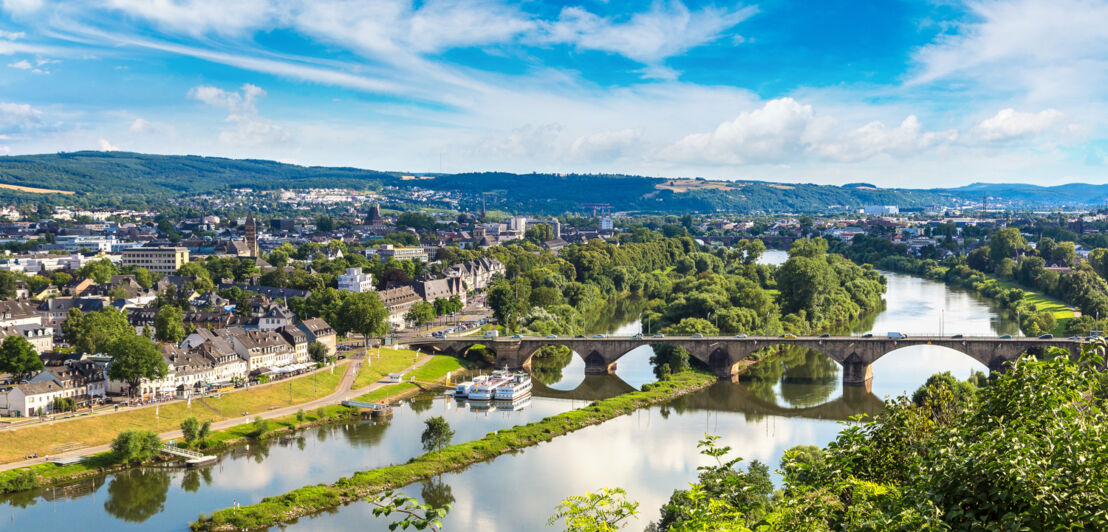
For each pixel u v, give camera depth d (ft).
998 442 223.51
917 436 310.24
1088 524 206.69
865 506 239.30
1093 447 221.25
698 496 251.39
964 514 218.59
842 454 298.56
